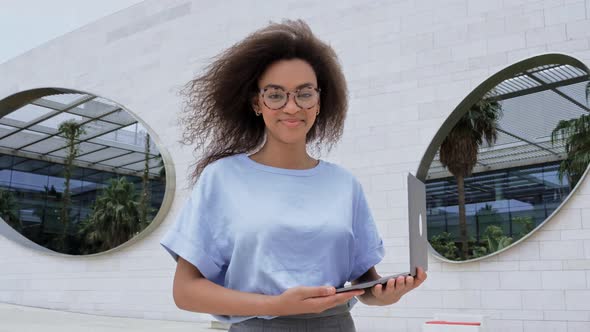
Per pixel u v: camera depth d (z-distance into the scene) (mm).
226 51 1690
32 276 13508
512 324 8031
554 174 16453
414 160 9406
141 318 11719
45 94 15117
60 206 23922
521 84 12188
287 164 1607
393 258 9234
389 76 9922
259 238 1434
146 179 21000
